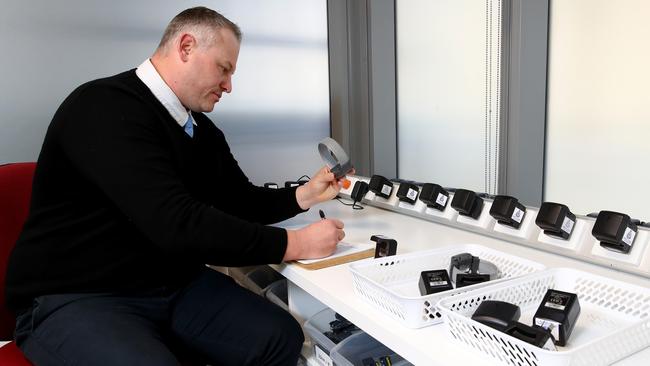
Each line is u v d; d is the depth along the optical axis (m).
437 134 1.86
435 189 1.22
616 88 1.31
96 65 1.59
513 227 1.01
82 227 0.94
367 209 1.44
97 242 0.95
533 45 1.44
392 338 0.61
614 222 0.81
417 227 1.18
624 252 0.81
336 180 1.16
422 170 1.97
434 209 1.24
